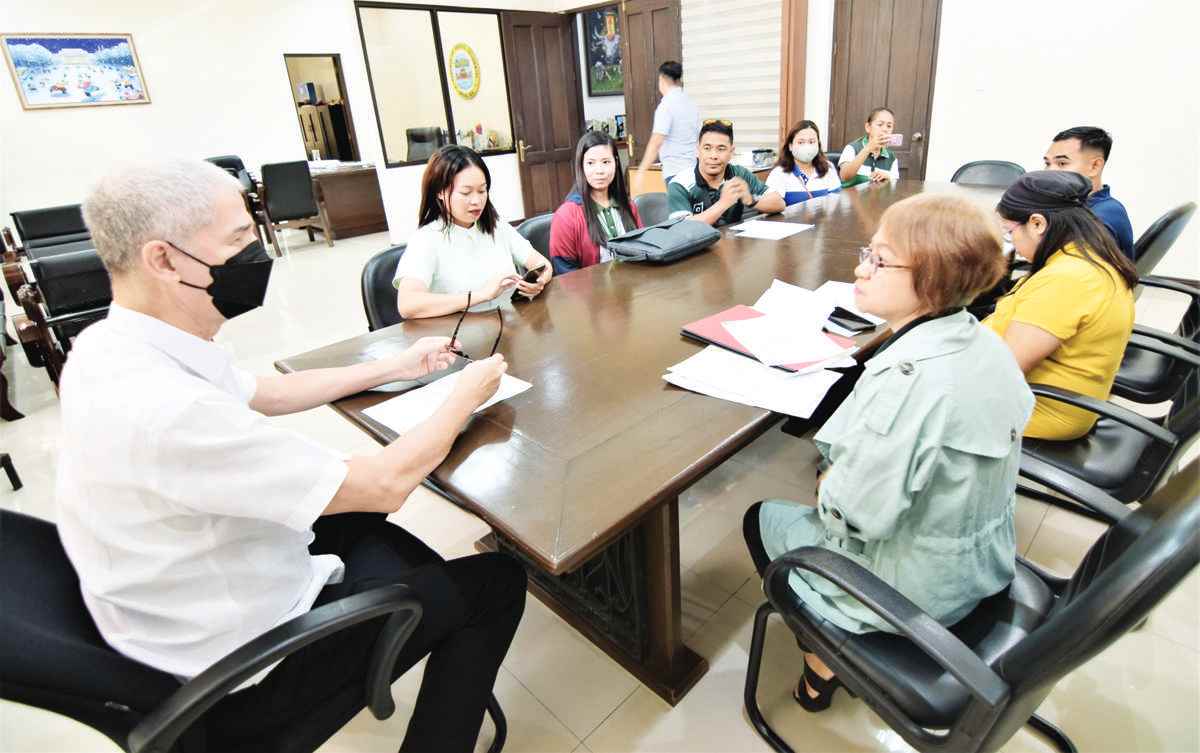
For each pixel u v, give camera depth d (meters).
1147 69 3.41
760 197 3.02
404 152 7.89
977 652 0.94
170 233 0.75
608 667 1.46
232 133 6.16
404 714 1.36
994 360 0.84
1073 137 2.02
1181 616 1.46
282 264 5.77
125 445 0.71
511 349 1.43
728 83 5.08
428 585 1.00
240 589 0.85
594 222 2.37
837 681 1.23
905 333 0.88
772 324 1.43
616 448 1.00
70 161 5.36
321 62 7.75
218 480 0.75
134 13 5.42
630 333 1.48
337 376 1.23
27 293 2.93
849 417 0.95
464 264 1.85
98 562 0.77
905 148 4.48
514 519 0.85
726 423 1.05
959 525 0.87
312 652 0.91
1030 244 1.47
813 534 1.11
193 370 0.84
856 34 4.45
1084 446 1.44
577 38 7.32
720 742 1.27
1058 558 1.67
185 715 0.70
